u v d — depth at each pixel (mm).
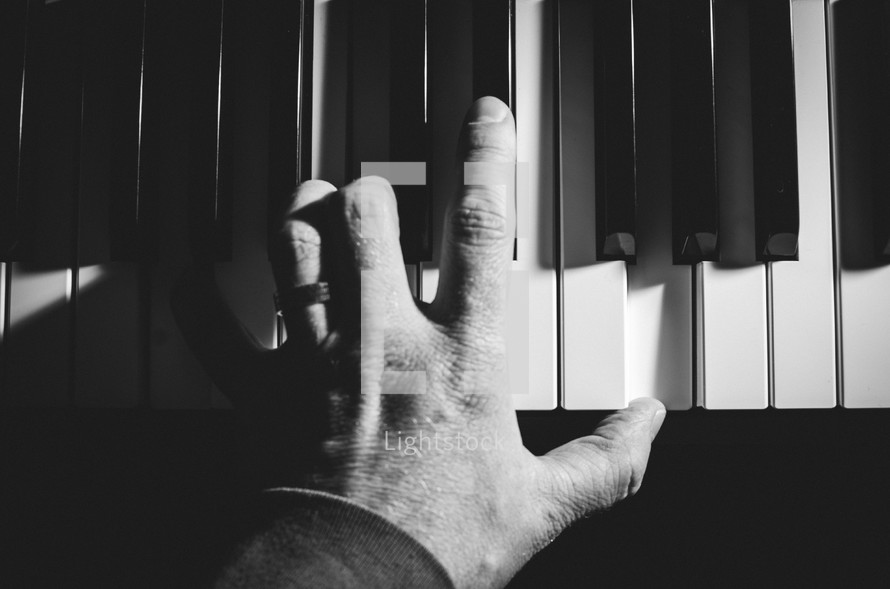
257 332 352
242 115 355
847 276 348
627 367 348
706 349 347
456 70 352
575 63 350
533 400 348
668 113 350
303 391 319
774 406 346
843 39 351
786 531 383
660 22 350
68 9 359
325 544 298
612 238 341
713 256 342
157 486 365
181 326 341
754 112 344
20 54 350
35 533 366
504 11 344
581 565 391
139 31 349
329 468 307
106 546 368
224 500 361
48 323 356
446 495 307
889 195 341
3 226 348
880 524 377
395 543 298
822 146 349
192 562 365
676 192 343
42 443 358
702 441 355
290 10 348
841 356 347
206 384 353
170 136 355
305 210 329
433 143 351
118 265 355
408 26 345
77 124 358
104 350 355
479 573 309
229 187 350
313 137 353
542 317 349
